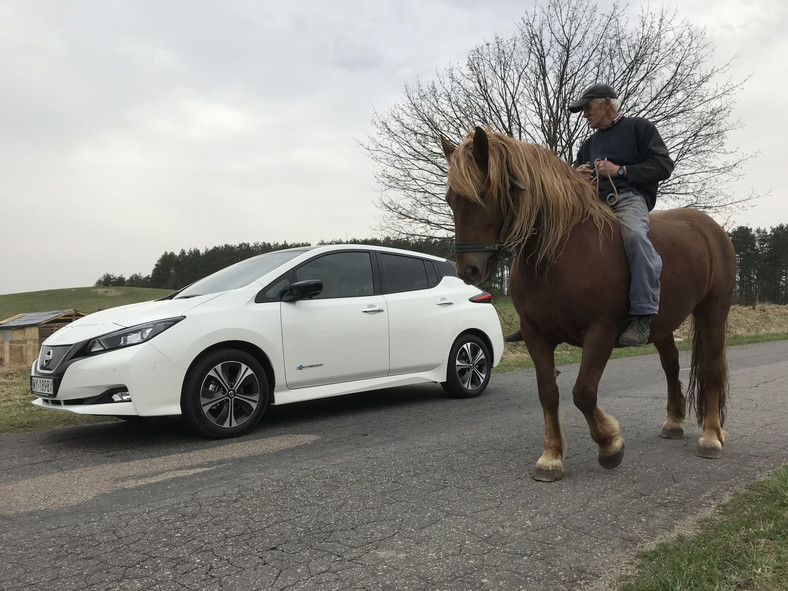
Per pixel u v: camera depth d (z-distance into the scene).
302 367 5.66
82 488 3.77
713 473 3.83
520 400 6.90
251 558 2.66
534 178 3.36
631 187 3.93
